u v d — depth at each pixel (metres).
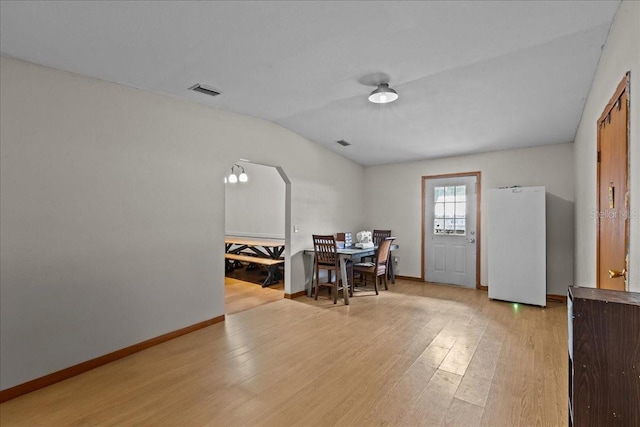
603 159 2.30
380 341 3.22
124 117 2.95
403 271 6.16
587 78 2.83
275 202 6.92
